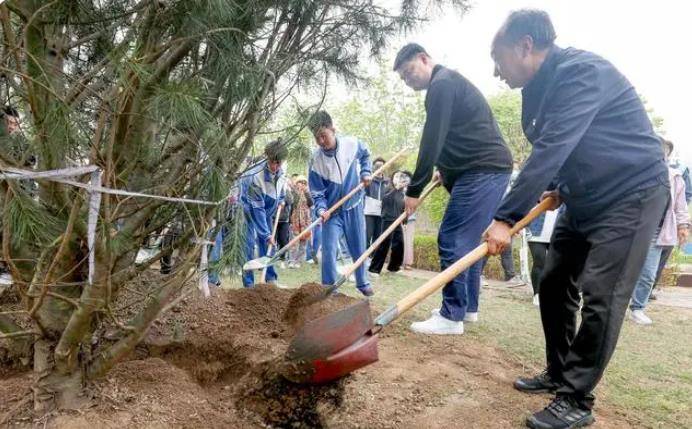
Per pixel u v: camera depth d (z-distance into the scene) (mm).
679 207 4621
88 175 1665
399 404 2129
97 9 1695
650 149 1904
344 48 2447
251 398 2139
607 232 1929
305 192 8133
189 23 1550
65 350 1749
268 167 4324
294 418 2090
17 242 1635
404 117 17094
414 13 2465
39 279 1759
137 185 1862
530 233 4484
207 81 1790
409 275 6750
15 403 1842
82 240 1775
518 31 2031
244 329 3045
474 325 3639
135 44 1621
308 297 3377
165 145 1948
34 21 1446
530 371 2666
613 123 1922
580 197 2014
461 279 3209
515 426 2002
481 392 2297
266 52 2049
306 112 2252
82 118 1642
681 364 3035
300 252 7867
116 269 1899
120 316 2562
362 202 4223
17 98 1729
